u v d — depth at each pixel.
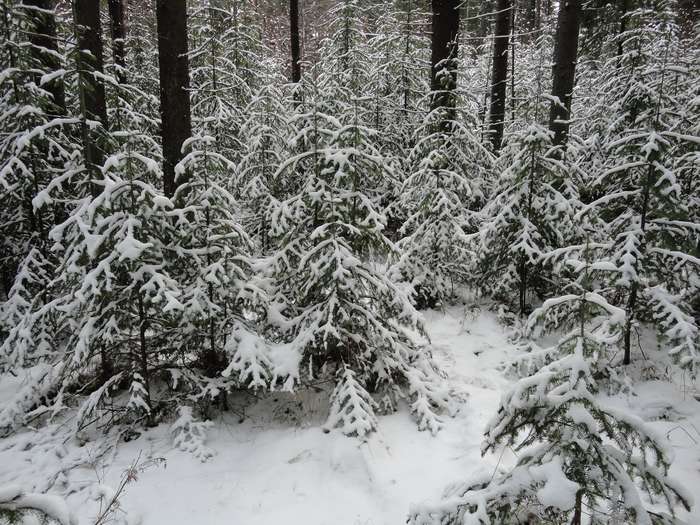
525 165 6.47
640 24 9.66
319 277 4.77
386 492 3.85
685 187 6.23
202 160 4.84
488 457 4.14
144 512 3.77
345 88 9.83
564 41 7.28
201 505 3.85
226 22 11.67
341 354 5.08
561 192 6.82
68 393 5.06
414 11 10.98
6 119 6.14
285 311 5.30
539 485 2.25
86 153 5.08
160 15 5.69
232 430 4.94
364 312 4.88
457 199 7.35
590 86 12.09
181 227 4.70
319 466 4.20
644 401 4.65
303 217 5.31
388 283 5.16
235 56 11.32
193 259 4.81
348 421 4.44
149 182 5.98
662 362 5.23
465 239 7.00
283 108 8.63
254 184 7.33
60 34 8.11
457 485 2.88
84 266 4.49
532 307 7.09
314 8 21.17
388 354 5.26
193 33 11.42
